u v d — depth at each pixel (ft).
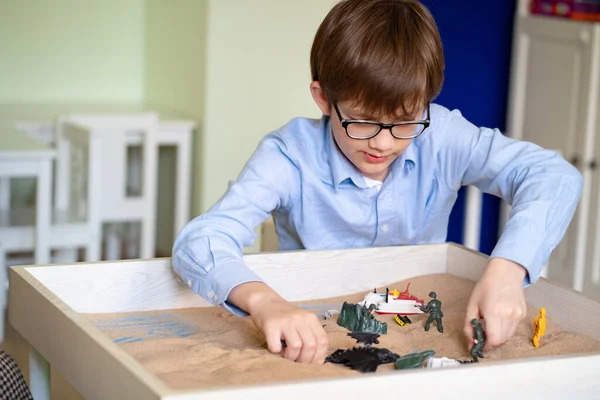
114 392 2.43
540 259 3.58
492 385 2.43
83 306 3.60
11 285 3.51
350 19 3.56
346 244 4.34
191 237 3.56
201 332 3.41
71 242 8.23
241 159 9.54
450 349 3.26
